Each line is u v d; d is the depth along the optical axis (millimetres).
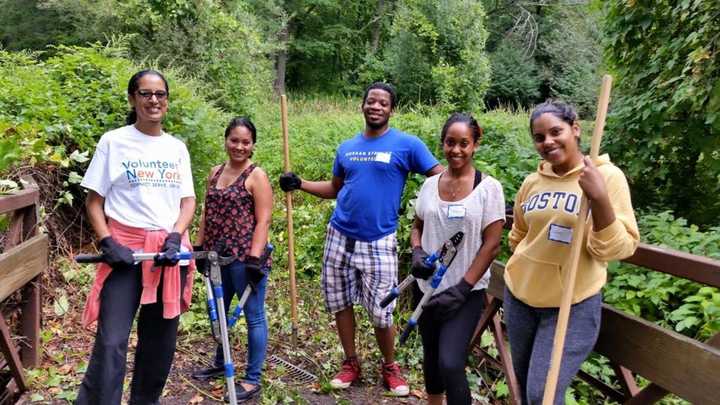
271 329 4469
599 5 5570
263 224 3396
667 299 3568
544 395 2125
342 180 3736
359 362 3887
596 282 2287
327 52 23453
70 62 5820
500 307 3717
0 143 3754
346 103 16875
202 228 3541
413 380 3836
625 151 5152
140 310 2799
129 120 2855
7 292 2977
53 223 4730
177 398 3447
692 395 2127
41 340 3855
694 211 5105
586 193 2037
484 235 2729
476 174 2801
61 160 4582
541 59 22000
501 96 20828
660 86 4633
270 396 3508
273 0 19297
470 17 15617
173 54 10117
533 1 23203
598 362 3709
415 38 15688
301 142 8609
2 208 3027
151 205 2676
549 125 2264
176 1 9992
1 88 5203
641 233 4250
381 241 3439
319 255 5570
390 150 3389
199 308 4566
